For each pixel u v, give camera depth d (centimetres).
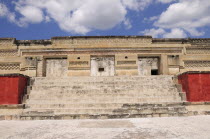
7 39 1498
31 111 771
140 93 911
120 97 873
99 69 1506
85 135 464
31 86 941
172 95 899
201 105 822
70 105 809
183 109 786
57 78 1096
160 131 499
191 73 871
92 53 1498
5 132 516
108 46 1498
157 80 1060
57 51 1495
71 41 1505
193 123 607
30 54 1491
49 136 464
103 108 778
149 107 798
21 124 637
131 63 1488
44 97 879
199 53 1519
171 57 1502
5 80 840
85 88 966
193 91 855
